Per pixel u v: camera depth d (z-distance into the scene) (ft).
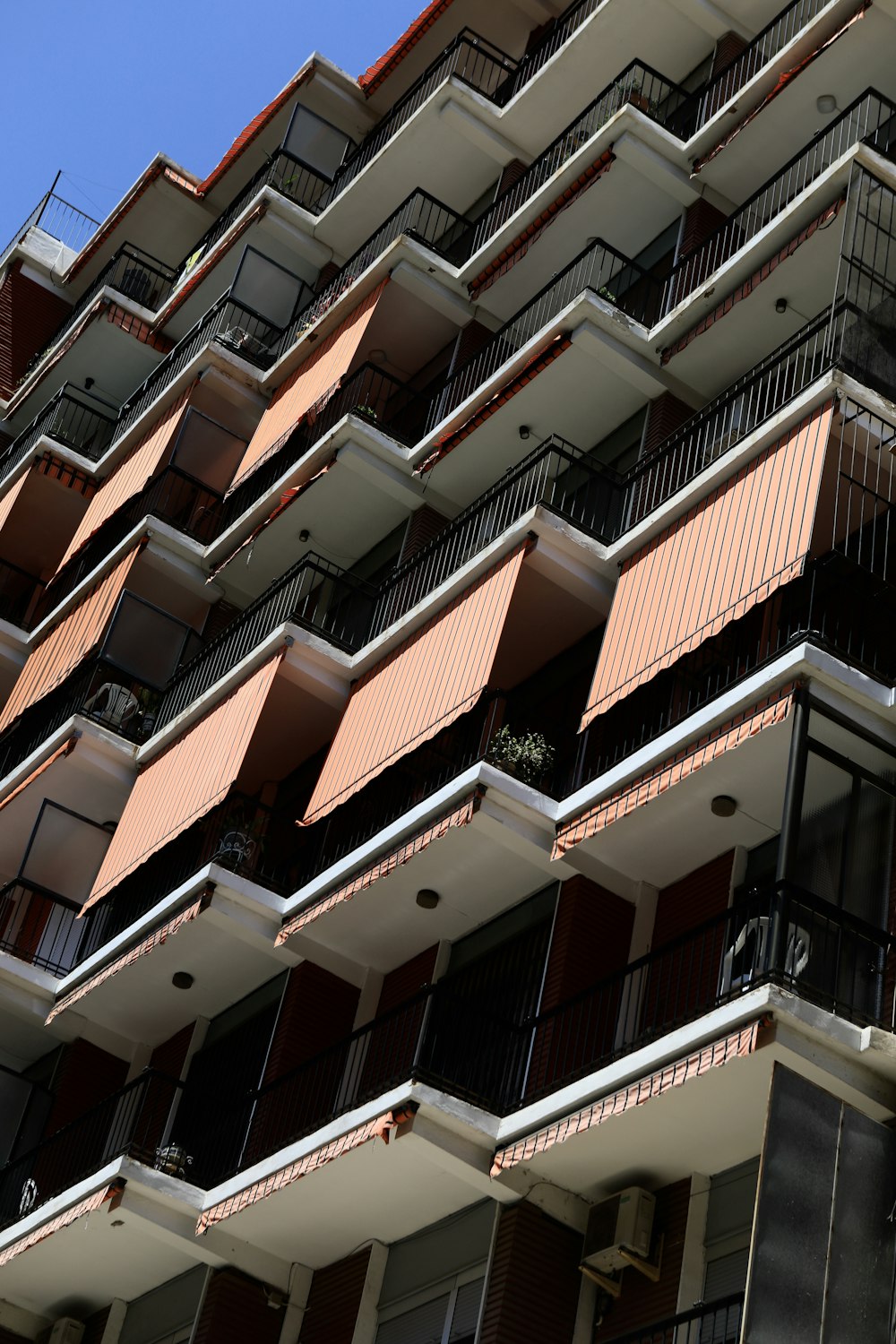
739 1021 50.34
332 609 90.22
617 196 85.20
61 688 95.50
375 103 118.83
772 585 57.26
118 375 122.83
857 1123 48.57
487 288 92.32
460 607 74.38
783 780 57.31
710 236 79.97
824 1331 45.78
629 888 63.77
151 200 129.70
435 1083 59.72
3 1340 75.82
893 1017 51.11
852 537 62.44
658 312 81.92
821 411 60.95
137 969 78.89
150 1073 71.20
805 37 77.00
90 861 87.97
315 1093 70.54
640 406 79.51
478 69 106.93
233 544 97.04
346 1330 63.93
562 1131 55.67
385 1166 60.85
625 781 61.36
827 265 70.33
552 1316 56.54
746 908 53.16
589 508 78.07
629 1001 60.39
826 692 55.11
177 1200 68.33
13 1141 80.18
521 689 75.05
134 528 101.71
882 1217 47.70
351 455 88.38
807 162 76.33
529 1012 64.08
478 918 69.36
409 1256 64.18
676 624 61.52
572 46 92.12
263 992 77.41
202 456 103.40
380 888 69.51
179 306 119.14
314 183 114.83
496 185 100.53
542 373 79.92
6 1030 84.58
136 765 90.48
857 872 53.11
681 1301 53.88
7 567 115.96
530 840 64.08
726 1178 55.57
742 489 62.80
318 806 74.64
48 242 143.02
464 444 85.05
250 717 80.28
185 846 83.30
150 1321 72.74
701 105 85.46
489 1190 58.13
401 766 75.82
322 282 110.93
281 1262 67.92
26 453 118.11
